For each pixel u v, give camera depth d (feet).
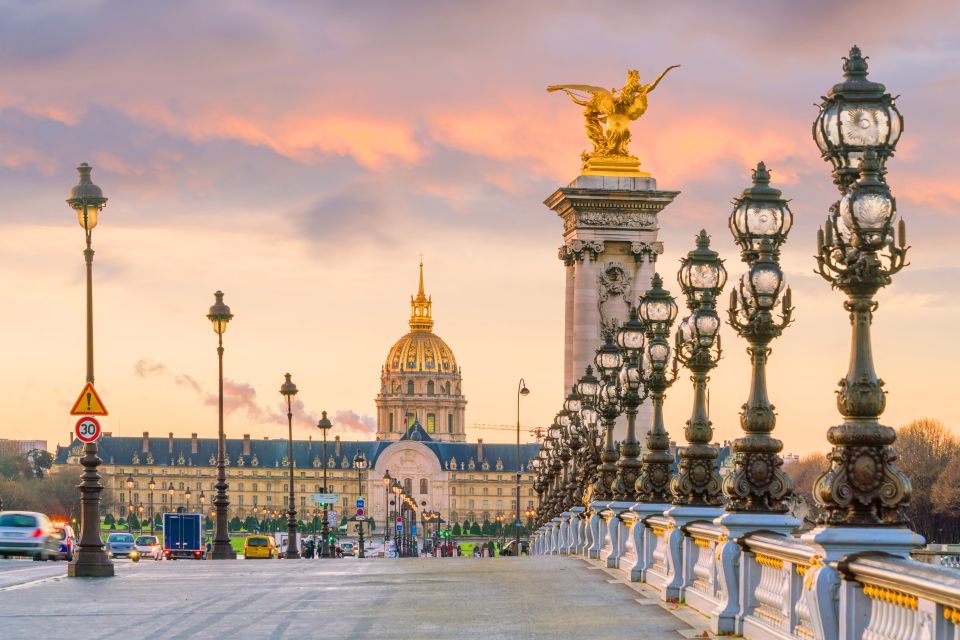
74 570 143.64
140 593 116.67
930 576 47.19
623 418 370.94
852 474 56.65
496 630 81.35
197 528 318.45
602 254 410.11
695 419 94.79
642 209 409.90
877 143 58.70
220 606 102.17
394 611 94.63
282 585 122.93
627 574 118.11
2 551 227.40
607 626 81.25
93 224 153.69
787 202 78.23
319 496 427.74
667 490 112.88
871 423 57.06
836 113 58.95
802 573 62.23
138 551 349.61
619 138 413.59
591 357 406.62
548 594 104.01
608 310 407.85
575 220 410.72
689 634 76.07
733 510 75.72
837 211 58.80
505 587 112.06
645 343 131.95
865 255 57.36
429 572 136.98
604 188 408.26
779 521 74.43
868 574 52.19
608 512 136.26
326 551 430.61
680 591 91.61
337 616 92.43
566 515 200.03
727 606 74.64
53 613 98.78
